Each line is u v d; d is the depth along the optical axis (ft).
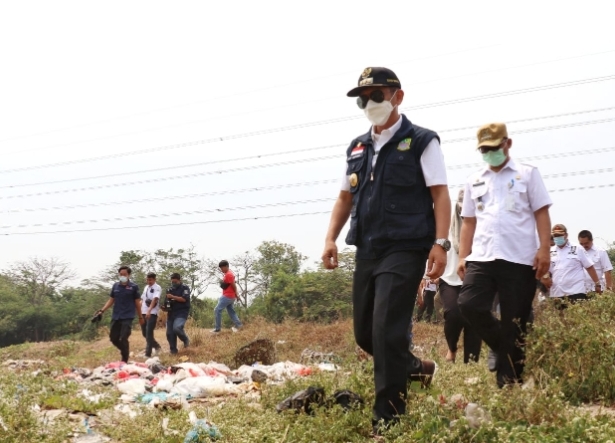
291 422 17.76
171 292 58.44
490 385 18.79
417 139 16.44
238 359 43.96
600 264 36.14
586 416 15.48
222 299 69.82
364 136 17.31
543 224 19.74
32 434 17.65
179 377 30.86
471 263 20.12
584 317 21.63
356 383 19.34
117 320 47.73
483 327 19.80
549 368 19.85
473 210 20.84
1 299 141.49
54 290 150.92
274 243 102.94
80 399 23.66
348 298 81.76
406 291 16.01
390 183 16.38
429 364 18.76
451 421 15.85
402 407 16.16
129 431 18.40
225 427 17.49
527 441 14.29
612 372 19.34
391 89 16.57
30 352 71.00
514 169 20.16
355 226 16.93
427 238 16.21
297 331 59.26
